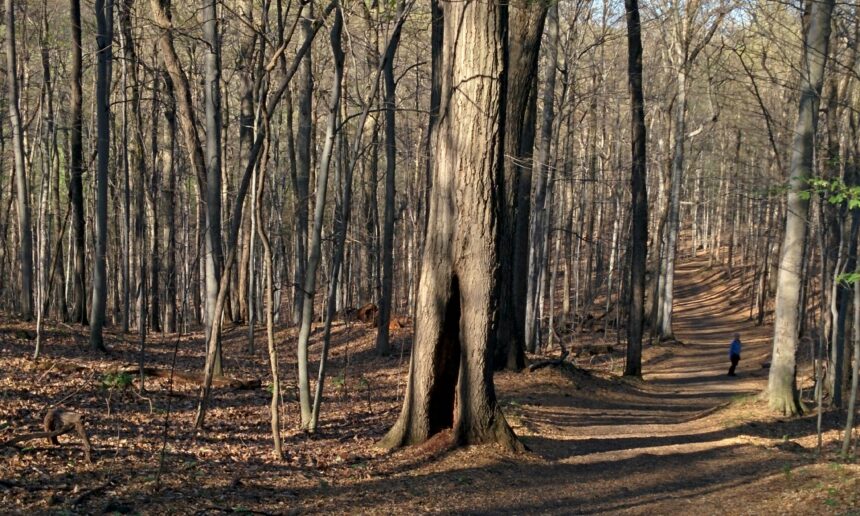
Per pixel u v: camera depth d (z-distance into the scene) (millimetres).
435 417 10938
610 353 32156
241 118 25484
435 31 18750
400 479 9445
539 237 26172
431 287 10664
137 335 25500
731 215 56219
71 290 36344
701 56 33094
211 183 14586
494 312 10719
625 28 27219
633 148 23500
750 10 14891
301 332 11945
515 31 16641
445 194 10516
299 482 8938
